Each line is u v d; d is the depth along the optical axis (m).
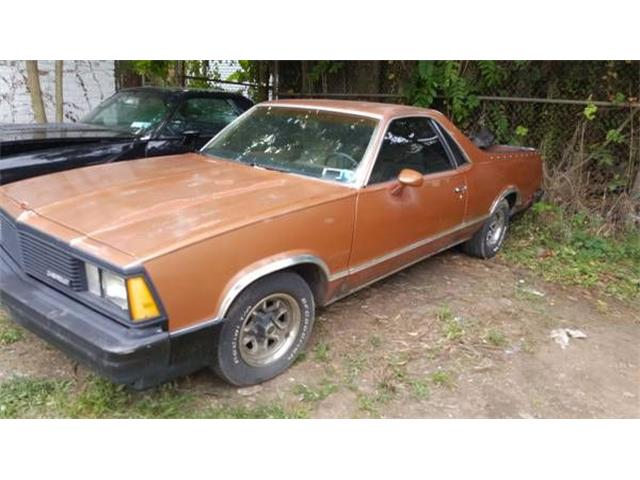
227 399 3.06
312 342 3.70
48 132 5.64
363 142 3.79
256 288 2.96
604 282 5.20
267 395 3.12
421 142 4.26
